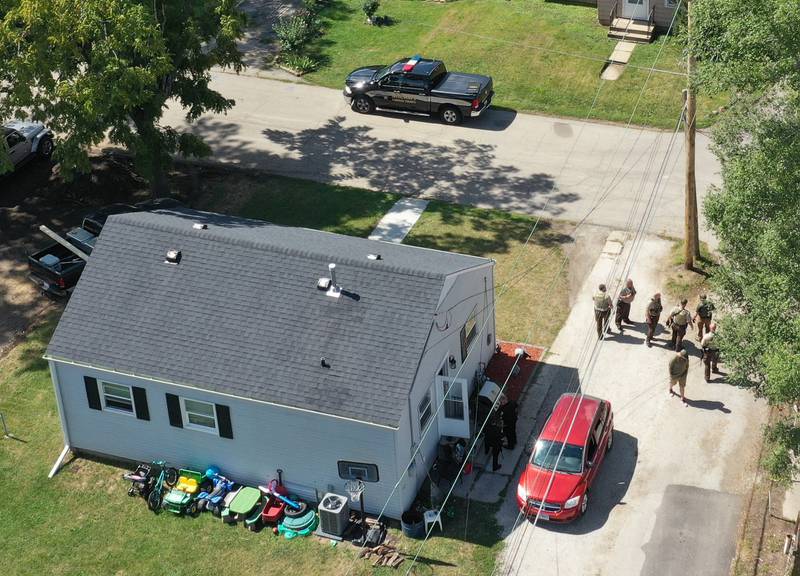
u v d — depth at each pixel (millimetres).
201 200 35250
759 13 19438
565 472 22297
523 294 29812
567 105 38875
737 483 23016
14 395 27422
